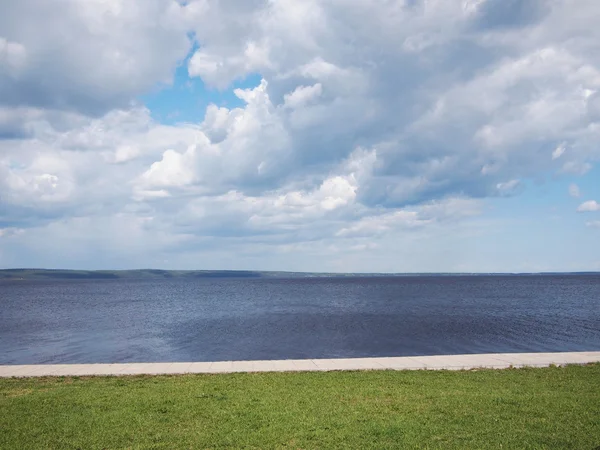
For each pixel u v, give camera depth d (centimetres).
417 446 830
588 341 2919
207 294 11256
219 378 1464
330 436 886
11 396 1248
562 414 1008
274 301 7988
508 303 6856
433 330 3553
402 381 1381
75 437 898
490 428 920
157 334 3553
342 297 9056
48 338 3369
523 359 1745
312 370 1583
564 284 17000
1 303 8106
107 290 14925
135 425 964
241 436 888
